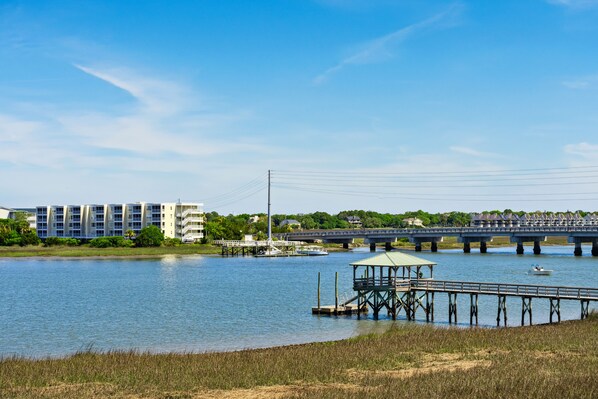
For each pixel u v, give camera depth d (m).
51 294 94.25
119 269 143.88
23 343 55.75
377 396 26.19
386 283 68.94
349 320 66.81
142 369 35.59
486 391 26.53
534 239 188.12
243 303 82.19
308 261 173.62
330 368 35.12
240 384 31.61
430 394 26.06
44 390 30.64
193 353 45.72
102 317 71.06
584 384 27.56
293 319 67.81
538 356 37.69
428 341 44.84
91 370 35.47
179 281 114.12
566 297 59.75
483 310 74.12
